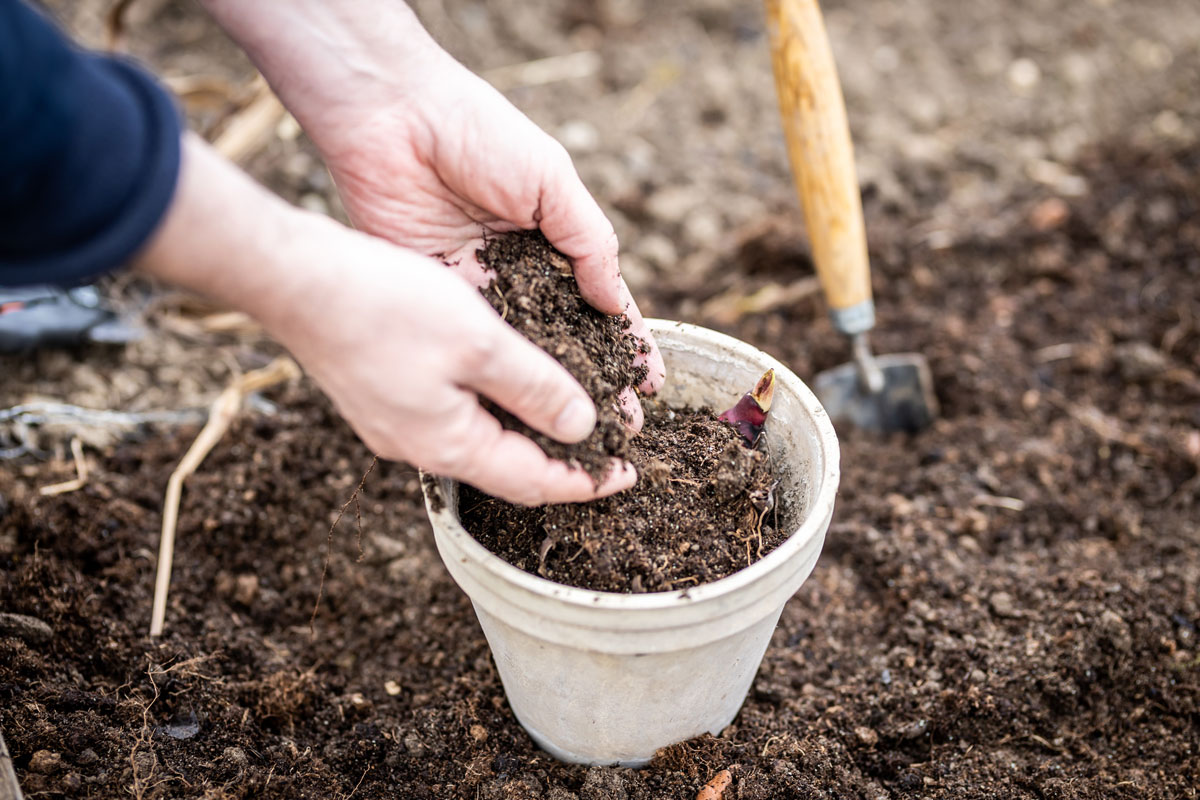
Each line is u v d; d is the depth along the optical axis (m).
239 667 1.66
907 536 1.95
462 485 1.43
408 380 1.03
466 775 1.49
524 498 1.19
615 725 1.40
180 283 0.95
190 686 1.55
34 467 1.92
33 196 0.82
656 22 3.66
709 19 3.67
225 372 2.27
